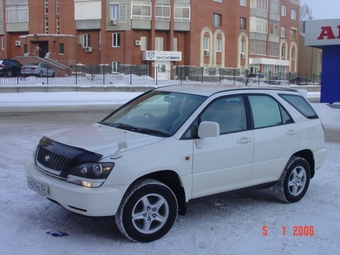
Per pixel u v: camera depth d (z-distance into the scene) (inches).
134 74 1829.5
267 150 220.2
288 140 231.0
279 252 175.5
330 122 651.5
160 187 180.9
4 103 895.7
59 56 1886.1
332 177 301.6
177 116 202.7
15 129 495.2
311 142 245.9
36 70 1465.3
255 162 215.5
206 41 2047.2
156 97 229.9
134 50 1899.6
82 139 189.5
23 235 183.0
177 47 1978.3
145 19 1881.2
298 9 2689.5
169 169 182.4
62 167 175.5
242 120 215.6
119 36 1900.8
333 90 929.5
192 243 181.3
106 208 167.8
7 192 238.1
